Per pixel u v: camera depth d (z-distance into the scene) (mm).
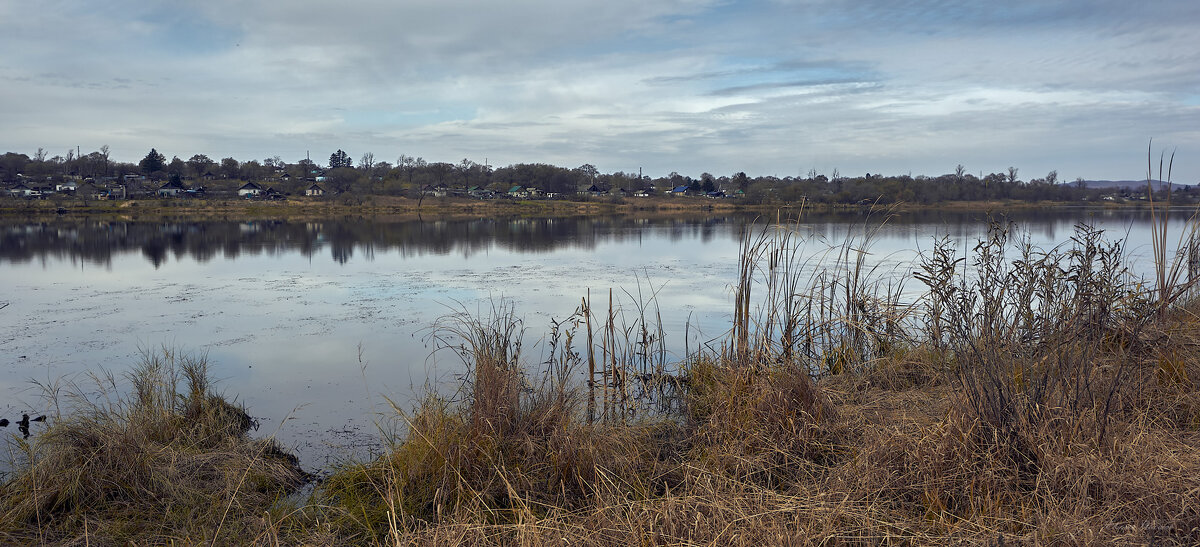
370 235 32531
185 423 5730
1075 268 4656
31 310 12516
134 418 5230
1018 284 4773
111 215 53000
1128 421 4109
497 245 26578
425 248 25406
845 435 4578
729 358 6070
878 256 17109
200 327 10969
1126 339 5090
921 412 4785
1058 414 3980
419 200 79000
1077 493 3363
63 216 50906
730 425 4734
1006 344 4570
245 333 10492
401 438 5715
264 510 4336
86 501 4250
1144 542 2928
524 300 13258
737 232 33500
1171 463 3512
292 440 5863
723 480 3906
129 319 11648
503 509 3957
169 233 33781
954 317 4637
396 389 7422
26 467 4637
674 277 16453
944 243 6719
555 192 101312
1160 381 4730
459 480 4090
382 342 9812
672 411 6312
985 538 3064
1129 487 3350
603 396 6391
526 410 4848
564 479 4250
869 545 3139
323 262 20703
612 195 96125
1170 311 5656
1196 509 3080
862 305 7418
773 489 3934
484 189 106062
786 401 4703
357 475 4754
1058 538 3018
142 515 4184
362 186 98438
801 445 4430
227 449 5266
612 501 3816
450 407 5461
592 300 13094
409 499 4273
